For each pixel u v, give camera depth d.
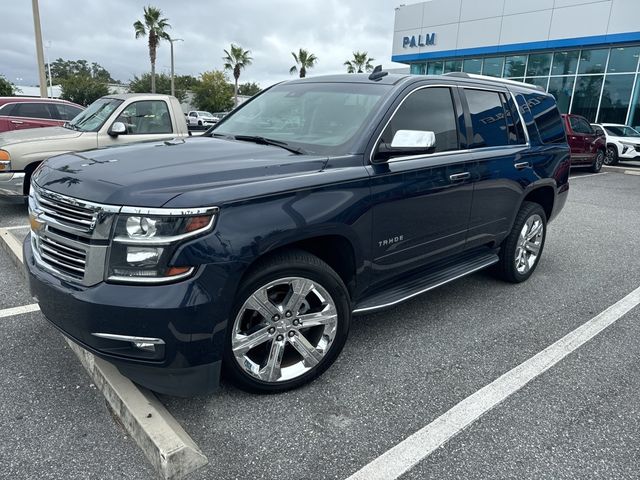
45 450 2.36
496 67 24.52
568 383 3.13
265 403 2.79
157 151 3.07
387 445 2.50
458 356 3.42
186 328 2.31
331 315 2.92
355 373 3.15
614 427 2.70
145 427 2.30
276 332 2.76
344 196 2.88
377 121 3.22
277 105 3.94
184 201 2.30
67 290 2.37
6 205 7.63
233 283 2.42
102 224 2.30
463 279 5.06
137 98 7.49
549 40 21.77
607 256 6.08
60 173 2.68
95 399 2.76
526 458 2.44
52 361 3.13
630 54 20.12
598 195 11.11
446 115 3.78
